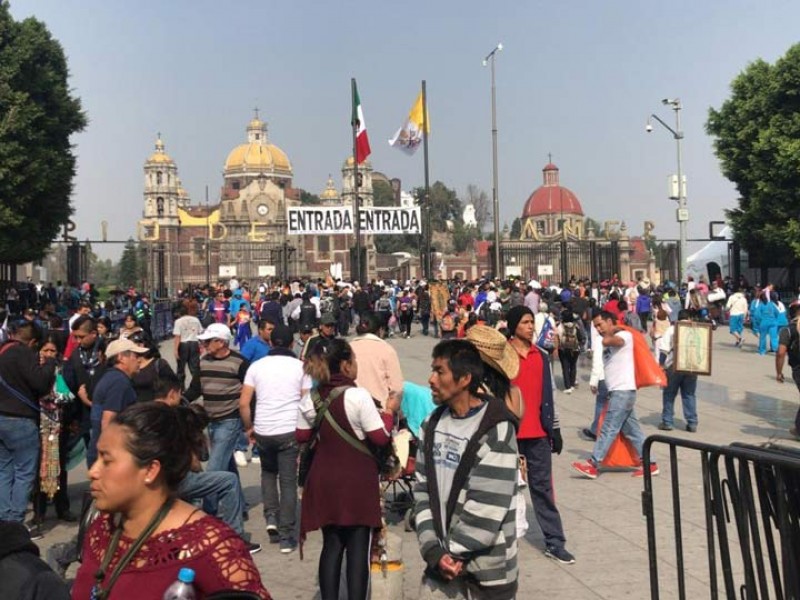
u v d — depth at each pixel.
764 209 37.59
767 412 14.23
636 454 9.77
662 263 42.56
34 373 7.54
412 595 6.21
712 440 11.83
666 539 7.36
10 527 3.09
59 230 36.59
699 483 9.30
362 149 34.28
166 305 32.34
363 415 5.59
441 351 4.13
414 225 37.69
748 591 4.20
